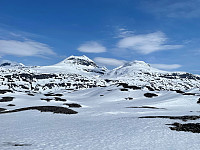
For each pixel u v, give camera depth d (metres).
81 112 49.53
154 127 25.00
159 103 72.19
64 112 46.47
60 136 20.66
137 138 19.50
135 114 44.62
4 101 75.19
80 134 21.69
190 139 19.78
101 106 69.56
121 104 78.25
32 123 31.70
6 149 15.64
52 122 32.88
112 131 23.12
